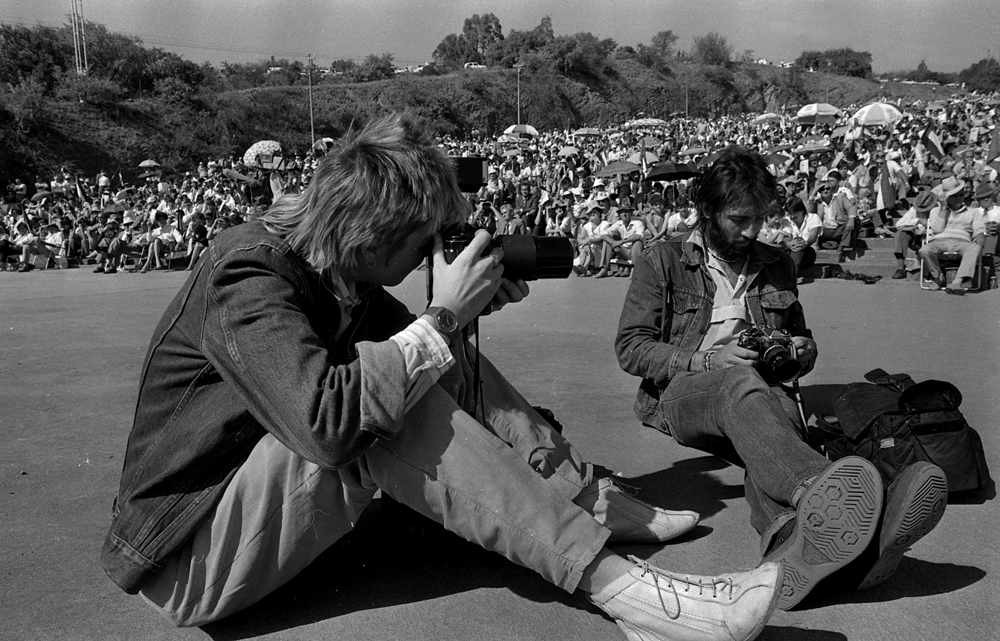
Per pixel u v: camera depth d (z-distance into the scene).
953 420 2.69
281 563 1.90
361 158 1.78
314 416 1.65
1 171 36.47
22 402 4.40
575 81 79.88
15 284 13.52
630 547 2.42
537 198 19.83
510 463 1.83
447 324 1.83
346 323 2.02
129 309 9.09
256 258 1.78
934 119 30.45
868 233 12.91
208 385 1.85
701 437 2.62
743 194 2.77
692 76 89.62
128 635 1.95
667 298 2.99
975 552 2.36
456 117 65.94
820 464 2.01
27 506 2.81
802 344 2.84
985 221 9.88
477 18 91.12
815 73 97.19
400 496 1.88
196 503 1.83
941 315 7.72
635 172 21.66
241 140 48.94
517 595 2.15
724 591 1.79
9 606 2.09
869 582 2.05
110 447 3.53
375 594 2.16
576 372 5.12
